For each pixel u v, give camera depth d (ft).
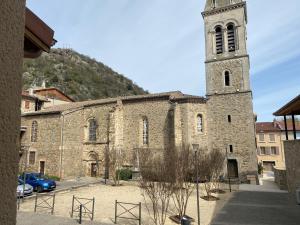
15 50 4.15
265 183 83.76
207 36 92.73
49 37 7.38
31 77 227.61
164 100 88.33
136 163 82.64
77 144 96.48
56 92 147.74
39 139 96.27
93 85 265.95
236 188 70.85
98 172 92.94
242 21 88.07
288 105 50.01
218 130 84.33
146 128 90.53
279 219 40.32
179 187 41.57
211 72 89.45
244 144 80.53
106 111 95.81
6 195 3.74
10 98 3.96
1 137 3.72
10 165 3.85
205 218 40.91
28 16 6.43
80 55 323.98
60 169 87.97
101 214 42.63
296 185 52.90
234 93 84.64
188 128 82.28
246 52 85.81
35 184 63.57
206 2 95.50
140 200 54.54
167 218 40.55
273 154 151.74
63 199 55.01
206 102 86.94
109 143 89.86
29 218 38.37
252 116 81.20
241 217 41.50
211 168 60.44
